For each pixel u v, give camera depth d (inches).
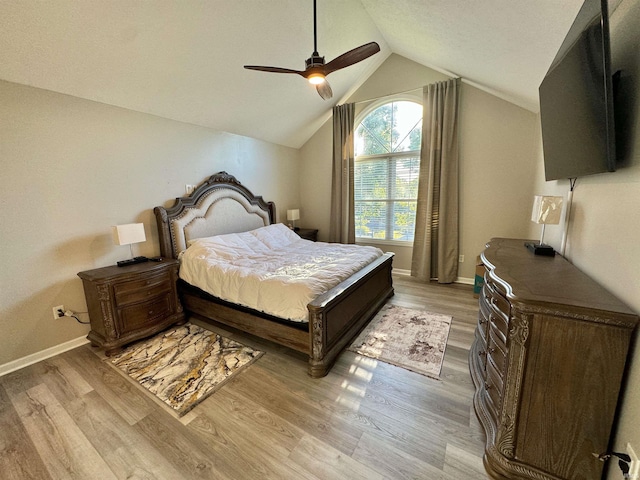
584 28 50.4
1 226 83.4
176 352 94.4
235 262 115.3
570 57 58.0
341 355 91.4
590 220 63.1
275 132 178.4
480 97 143.6
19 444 59.8
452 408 68.0
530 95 112.3
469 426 62.7
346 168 186.4
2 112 81.6
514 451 49.7
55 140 92.2
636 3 45.1
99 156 103.3
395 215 181.2
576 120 59.8
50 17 70.9
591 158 54.8
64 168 94.7
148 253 121.3
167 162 126.4
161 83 105.7
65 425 64.5
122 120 109.2
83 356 93.5
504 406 50.0
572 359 43.9
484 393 64.4
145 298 102.3
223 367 85.7
